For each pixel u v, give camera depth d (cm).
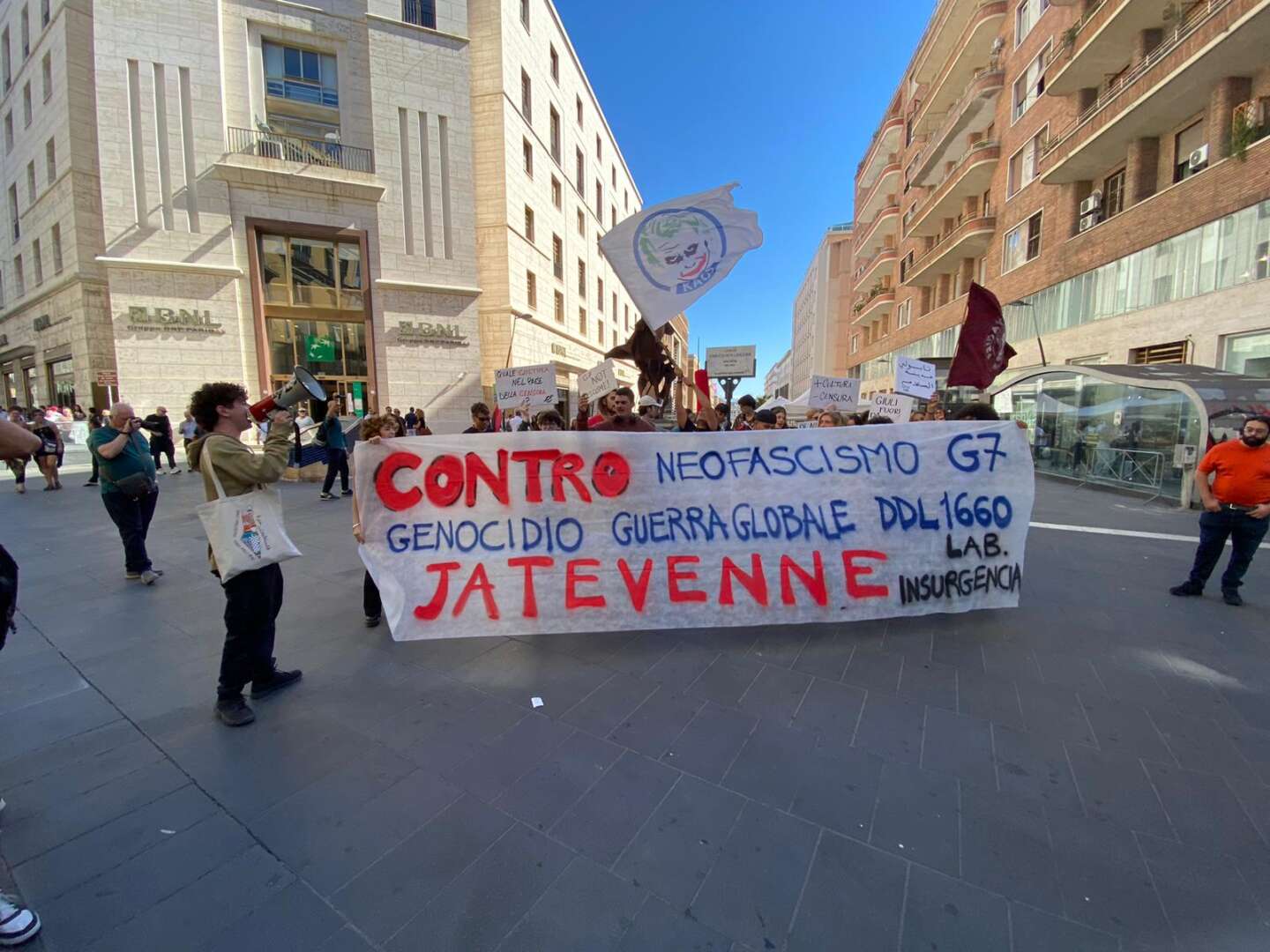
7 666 321
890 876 180
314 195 1781
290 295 1827
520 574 361
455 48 1919
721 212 415
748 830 199
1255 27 1012
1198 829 199
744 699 288
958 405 1762
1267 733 256
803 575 370
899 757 240
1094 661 329
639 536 366
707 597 367
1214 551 427
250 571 267
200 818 204
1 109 2291
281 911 168
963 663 327
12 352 2458
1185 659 330
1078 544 618
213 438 267
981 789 220
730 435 374
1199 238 1226
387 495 357
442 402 1952
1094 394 1102
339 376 1897
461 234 1959
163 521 722
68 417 1798
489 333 2066
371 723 267
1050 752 243
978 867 183
